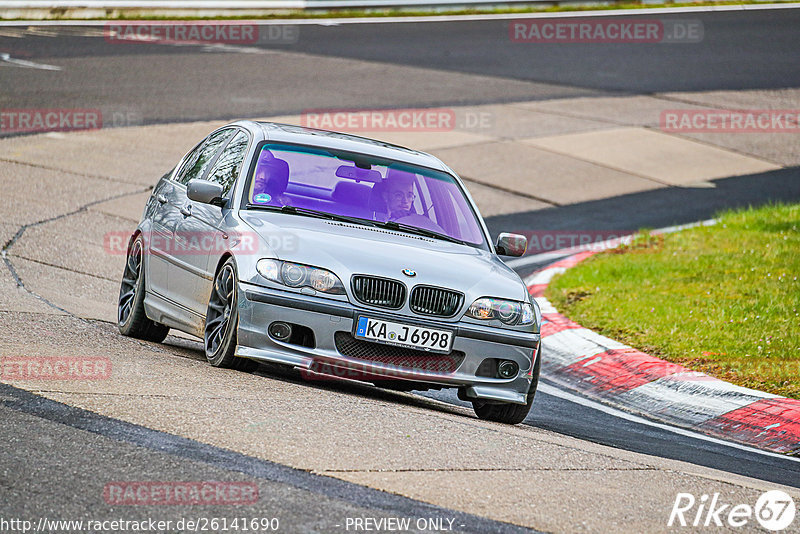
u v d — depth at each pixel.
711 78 96.81
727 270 43.84
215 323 25.23
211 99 75.06
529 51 104.56
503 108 82.19
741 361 32.00
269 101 76.12
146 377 22.09
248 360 24.31
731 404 28.38
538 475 18.38
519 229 55.47
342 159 28.11
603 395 31.20
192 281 26.56
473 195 60.91
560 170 67.88
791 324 35.59
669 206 61.94
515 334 24.69
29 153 57.88
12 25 98.06
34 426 17.67
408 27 114.44
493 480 17.69
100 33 97.88
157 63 85.88
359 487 16.39
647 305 39.00
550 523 15.80
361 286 23.69
